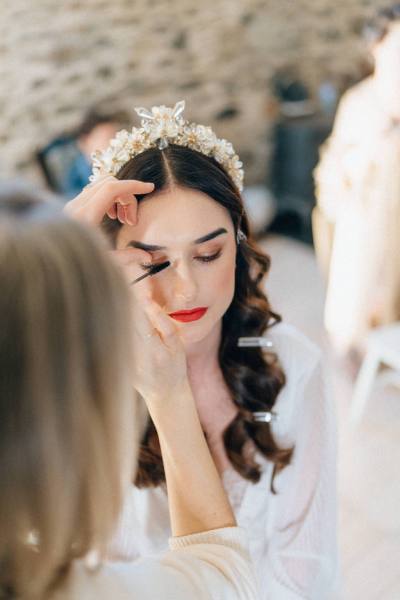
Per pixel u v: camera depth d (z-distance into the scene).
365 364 2.24
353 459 2.16
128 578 0.48
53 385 0.37
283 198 4.18
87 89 3.66
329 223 2.52
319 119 3.95
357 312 2.39
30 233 0.37
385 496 1.99
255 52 4.05
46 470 0.38
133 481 0.89
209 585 0.54
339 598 1.08
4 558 0.41
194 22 3.83
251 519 0.96
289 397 0.95
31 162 3.62
